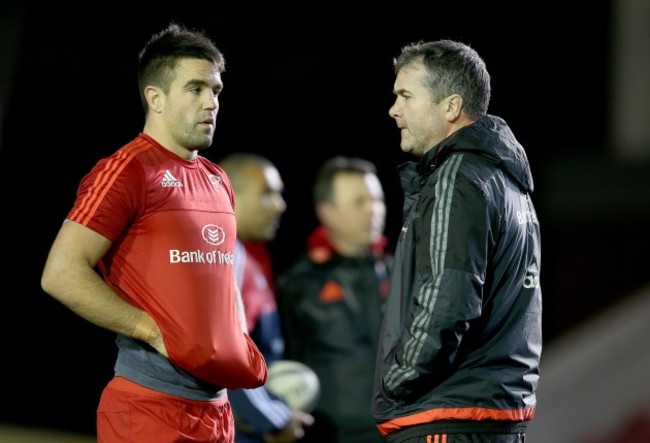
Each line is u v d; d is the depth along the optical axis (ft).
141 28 94.89
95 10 94.32
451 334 31.91
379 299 53.21
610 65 97.30
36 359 94.79
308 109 98.37
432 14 94.17
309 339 52.65
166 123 33.09
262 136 98.78
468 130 33.71
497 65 94.02
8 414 92.79
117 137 97.19
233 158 52.19
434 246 32.48
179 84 32.86
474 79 34.88
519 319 34.37
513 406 33.86
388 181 96.37
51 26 94.27
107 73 95.81
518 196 34.35
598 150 97.09
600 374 64.28
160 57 33.06
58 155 97.09
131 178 31.78
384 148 97.45
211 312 32.45
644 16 96.37
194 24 95.04
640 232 93.97
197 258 32.50
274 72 97.55
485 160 33.45
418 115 35.06
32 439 83.97
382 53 96.43
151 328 31.76
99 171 31.96
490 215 32.65
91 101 96.63
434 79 34.73
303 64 97.50
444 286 31.96
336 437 51.65
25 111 95.91
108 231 31.40
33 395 93.61
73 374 94.53
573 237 95.14
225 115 98.22
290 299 53.26
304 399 47.19
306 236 97.30
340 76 97.60
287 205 98.07
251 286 45.98
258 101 98.27
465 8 93.45
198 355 32.01
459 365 33.71
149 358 32.65
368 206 53.72
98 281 31.19
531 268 34.94
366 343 52.54
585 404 64.08
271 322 47.24
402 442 34.12
